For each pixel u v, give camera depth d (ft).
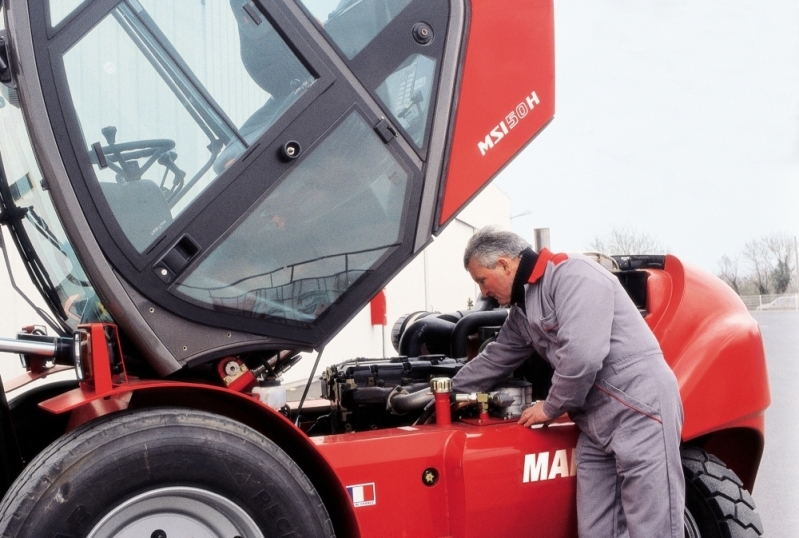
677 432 9.29
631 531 9.16
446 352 12.89
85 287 9.00
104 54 7.79
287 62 8.53
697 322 10.84
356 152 8.83
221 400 8.77
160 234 8.02
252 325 8.52
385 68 8.91
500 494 9.45
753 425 10.96
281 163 8.48
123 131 7.86
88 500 7.30
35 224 9.43
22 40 7.34
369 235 8.98
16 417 10.37
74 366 8.27
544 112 9.84
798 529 14.70
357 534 8.49
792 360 46.78
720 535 10.30
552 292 9.58
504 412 10.39
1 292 16.78
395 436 9.23
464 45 9.37
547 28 9.87
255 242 8.47
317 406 12.44
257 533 7.88
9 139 8.95
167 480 7.59
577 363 9.03
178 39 8.09
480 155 9.46
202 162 8.21
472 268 10.19
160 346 8.05
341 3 8.76
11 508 7.18
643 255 11.84
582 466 9.74
